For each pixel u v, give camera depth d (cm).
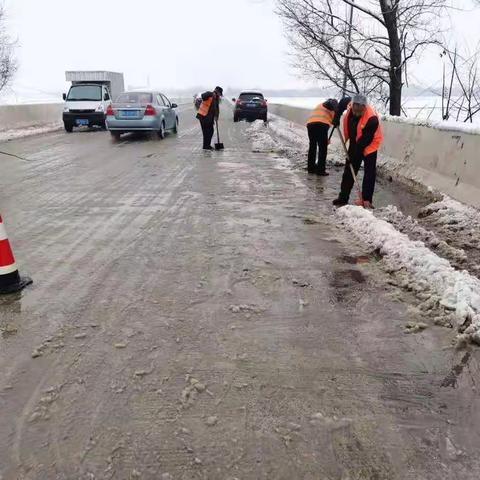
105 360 278
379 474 199
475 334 295
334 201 637
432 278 367
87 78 2342
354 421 229
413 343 296
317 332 308
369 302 350
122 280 387
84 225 539
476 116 1152
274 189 732
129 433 221
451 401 244
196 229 523
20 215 583
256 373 266
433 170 714
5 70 1991
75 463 204
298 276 396
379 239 462
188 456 208
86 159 1045
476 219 548
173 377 262
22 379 261
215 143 1248
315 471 200
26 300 352
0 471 200
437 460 206
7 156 1098
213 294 361
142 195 686
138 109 1386
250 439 218
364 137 605
